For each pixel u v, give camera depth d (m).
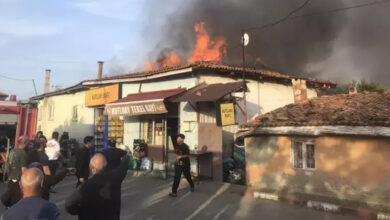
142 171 16.34
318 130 10.25
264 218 8.66
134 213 9.15
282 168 11.45
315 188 10.56
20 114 15.37
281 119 11.57
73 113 24.38
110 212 4.93
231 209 9.55
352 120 9.62
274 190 11.38
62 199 10.81
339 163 10.06
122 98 17.86
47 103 28.28
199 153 14.25
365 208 8.98
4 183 13.46
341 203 9.44
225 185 12.86
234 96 14.77
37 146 8.16
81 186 4.84
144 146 16.86
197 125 14.45
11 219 3.42
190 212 9.22
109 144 8.61
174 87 16.25
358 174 9.66
